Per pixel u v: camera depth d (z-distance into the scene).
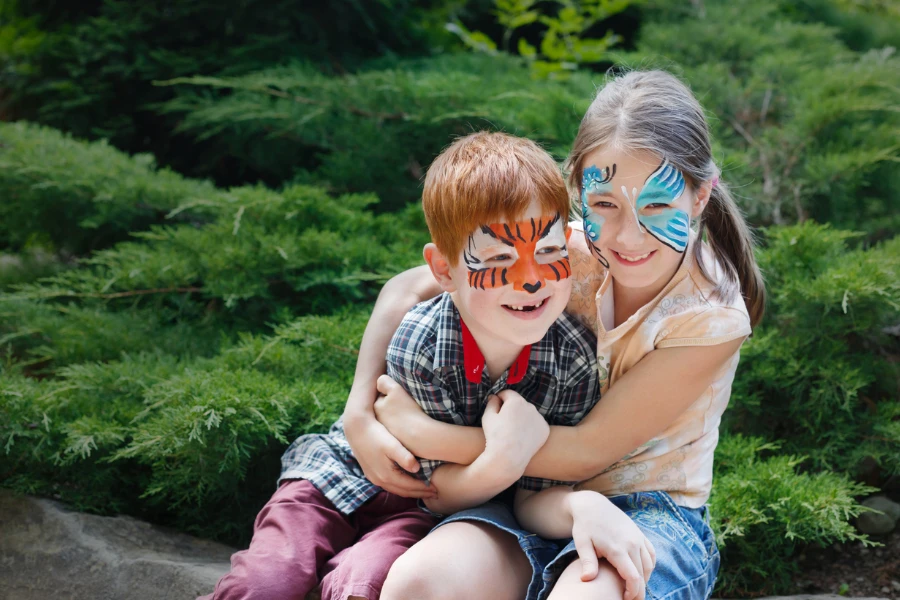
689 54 4.58
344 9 4.82
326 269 3.35
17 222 4.09
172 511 2.83
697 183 1.89
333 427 2.32
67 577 2.39
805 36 4.79
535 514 1.90
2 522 2.55
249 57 4.66
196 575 2.34
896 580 2.53
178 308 3.58
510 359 1.99
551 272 1.84
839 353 2.89
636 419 1.91
